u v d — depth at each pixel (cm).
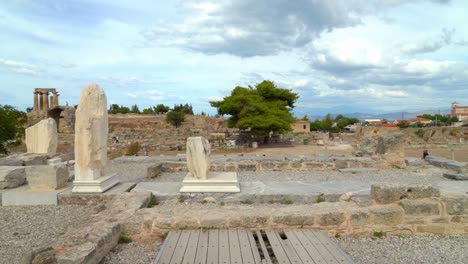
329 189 795
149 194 721
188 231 529
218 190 755
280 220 551
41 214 670
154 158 1496
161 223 536
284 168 1243
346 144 3912
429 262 455
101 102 782
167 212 582
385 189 587
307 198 745
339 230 555
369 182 884
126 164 1436
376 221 559
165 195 746
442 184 896
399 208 569
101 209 630
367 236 557
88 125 746
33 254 389
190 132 5475
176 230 533
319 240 496
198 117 7400
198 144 780
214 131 5962
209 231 530
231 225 545
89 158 748
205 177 777
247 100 3575
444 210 568
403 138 1280
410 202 568
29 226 600
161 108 8506
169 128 6369
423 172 1192
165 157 1530
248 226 546
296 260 424
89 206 729
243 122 3500
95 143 763
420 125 7562
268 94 4022
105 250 468
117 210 596
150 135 5062
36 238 543
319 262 418
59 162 1215
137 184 864
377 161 1279
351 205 599
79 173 746
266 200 746
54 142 1262
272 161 1258
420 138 4819
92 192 742
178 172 1228
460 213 568
